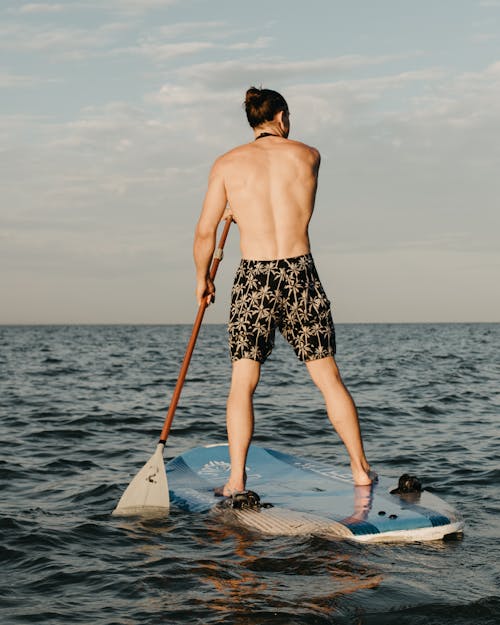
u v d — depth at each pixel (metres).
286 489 4.24
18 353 30.09
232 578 3.02
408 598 2.78
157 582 3.01
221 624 2.56
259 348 4.09
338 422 4.23
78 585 3.02
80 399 11.56
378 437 7.60
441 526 3.58
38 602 2.85
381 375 16.58
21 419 9.04
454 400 11.20
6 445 7.09
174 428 8.38
